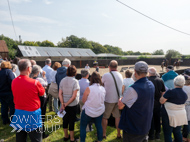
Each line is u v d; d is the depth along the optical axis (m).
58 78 3.42
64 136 3.09
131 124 1.70
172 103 2.33
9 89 3.20
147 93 1.63
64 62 3.53
